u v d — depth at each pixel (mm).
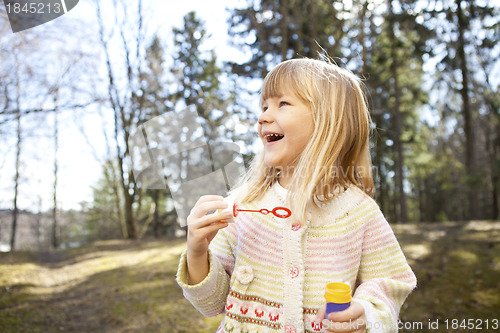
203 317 3891
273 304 884
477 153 18250
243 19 11758
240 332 885
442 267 5047
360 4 10836
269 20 11586
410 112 16906
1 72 5730
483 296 3891
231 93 11180
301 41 11875
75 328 3740
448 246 6305
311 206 936
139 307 4289
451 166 20047
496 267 4785
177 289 4980
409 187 28062
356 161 1002
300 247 893
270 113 944
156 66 11383
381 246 949
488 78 13805
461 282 4391
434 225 9633
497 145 15805
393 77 14836
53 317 4027
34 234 22359
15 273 6184
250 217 974
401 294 910
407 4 11969
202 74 11195
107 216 20641
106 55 11570
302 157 896
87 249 10578
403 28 12523
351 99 973
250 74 11641
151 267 6641
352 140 967
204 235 853
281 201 958
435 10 11812
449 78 13992
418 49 12305
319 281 878
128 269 6715
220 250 1018
